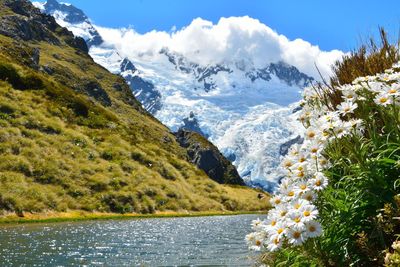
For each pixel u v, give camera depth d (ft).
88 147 179.22
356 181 14.48
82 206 138.51
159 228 117.91
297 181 14.98
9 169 133.49
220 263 62.69
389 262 11.91
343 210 14.16
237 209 224.33
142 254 70.18
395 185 13.84
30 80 204.95
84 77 419.54
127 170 180.65
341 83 22.94
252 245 16.38
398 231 13.75
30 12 596.29
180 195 191.31
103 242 82.07
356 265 13.75
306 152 15.57
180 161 241.35
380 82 16.11
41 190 131.64
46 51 470.39
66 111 202.69
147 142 239.91
